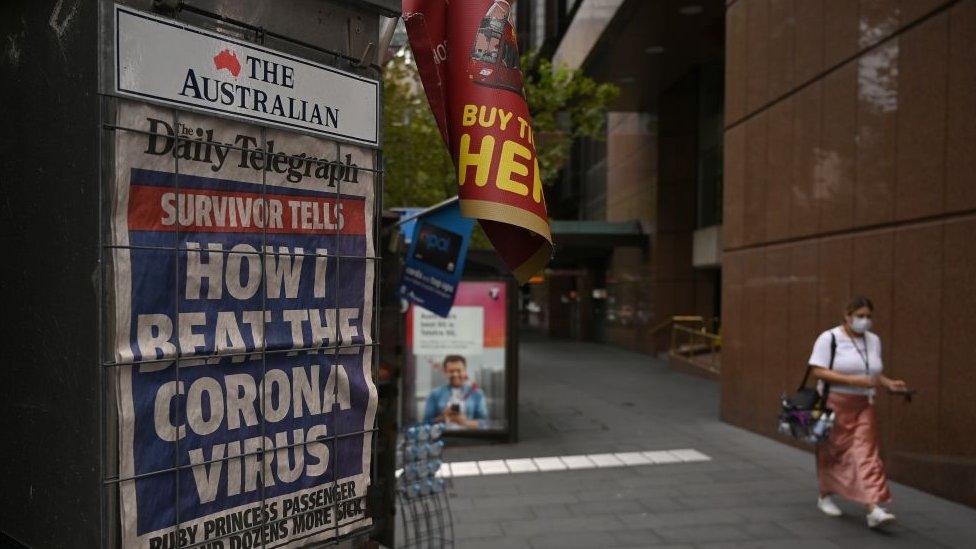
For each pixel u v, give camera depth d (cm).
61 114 150
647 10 1547
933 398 611
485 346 873
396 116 1099
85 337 146
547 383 1570
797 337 839
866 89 712
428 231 508
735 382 1007
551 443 883
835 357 533
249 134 167
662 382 1591
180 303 154
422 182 1159
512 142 205
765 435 917
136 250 147
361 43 195
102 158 142
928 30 626
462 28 210
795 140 848
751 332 959
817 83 803
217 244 161
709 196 2123
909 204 646
